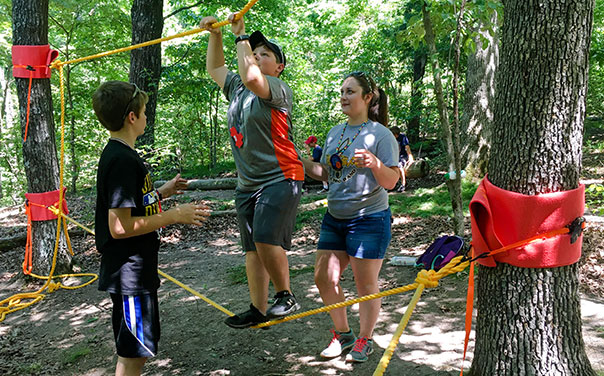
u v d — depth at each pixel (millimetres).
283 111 2906
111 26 14242
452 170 5414
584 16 2504
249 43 2779
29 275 6527
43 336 4898
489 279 2793
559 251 2568
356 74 3500
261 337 4344
